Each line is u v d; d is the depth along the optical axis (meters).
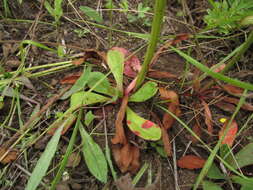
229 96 0.22
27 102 0.22
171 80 0.23
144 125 0.19
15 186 0.19
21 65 0.23
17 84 0.22
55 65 0.23
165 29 0.26
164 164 0.19
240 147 0.20
